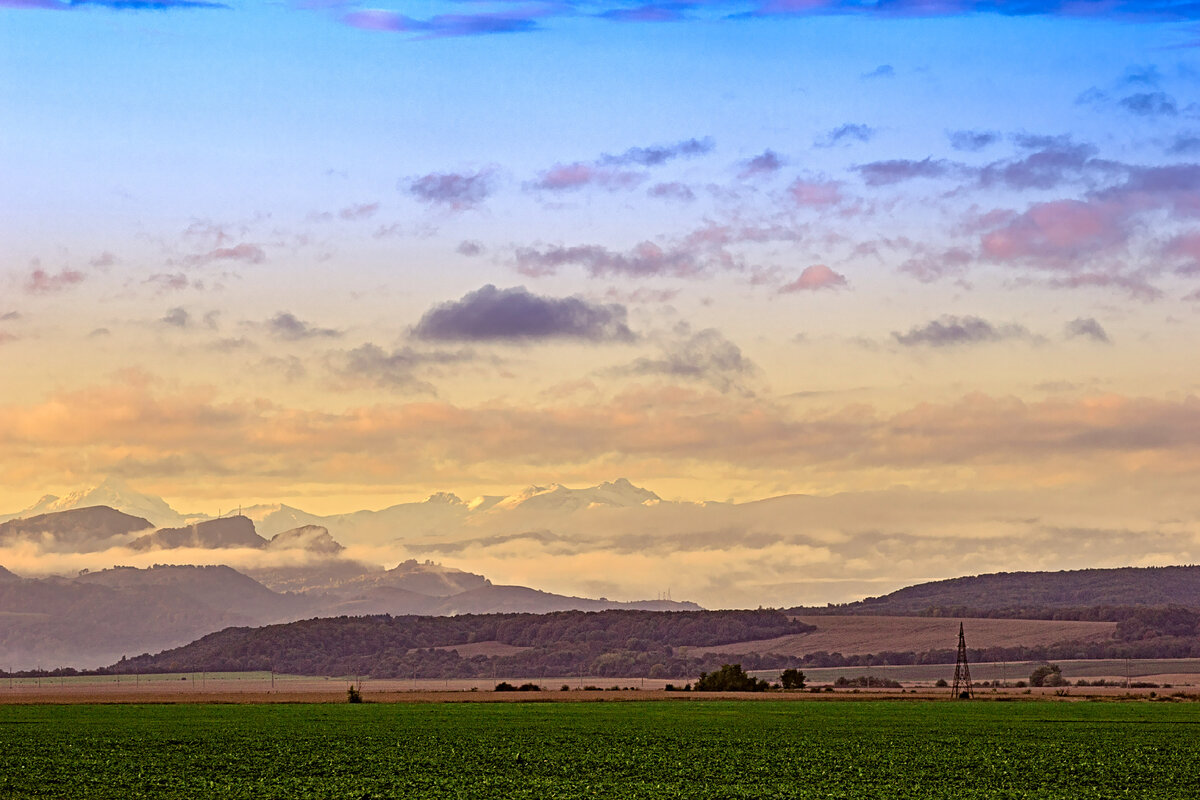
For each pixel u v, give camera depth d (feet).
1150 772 372.58
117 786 337.11
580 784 343.05
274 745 463.83
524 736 506.89
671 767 385.50
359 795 318.65
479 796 318.24
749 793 324.80
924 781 352.69
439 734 519.19
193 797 316.19
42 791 326.03
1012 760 406.62
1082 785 344.90
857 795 321.93
